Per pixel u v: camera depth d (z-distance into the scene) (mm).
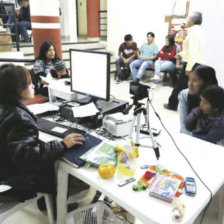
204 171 1146
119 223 1355
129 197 962
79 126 1590
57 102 1953
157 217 867
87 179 1080
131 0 5703
